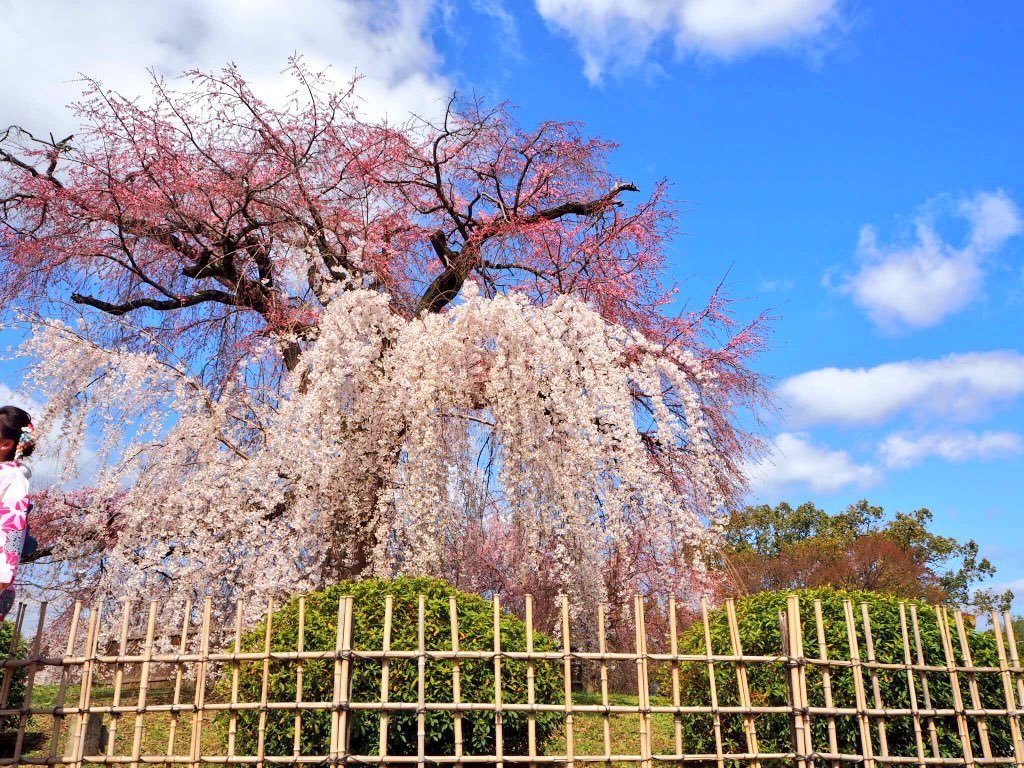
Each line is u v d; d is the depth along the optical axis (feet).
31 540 12.96
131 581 22.82
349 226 31.68
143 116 29.22
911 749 14.80
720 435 31.96
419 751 11.90
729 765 15.89
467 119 33.01
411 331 24.72
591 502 23.11
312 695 15.02
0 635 19.29
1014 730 14.03
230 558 23.90
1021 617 56.03
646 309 33.91
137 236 29.53
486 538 28.25
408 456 23.66
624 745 19.97
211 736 19.12
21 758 11.48
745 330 33.45
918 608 16.12
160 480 24.70
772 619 15.88
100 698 24.66
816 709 12.84
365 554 25.80
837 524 79.25
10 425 11.77
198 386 25.75
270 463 22.89
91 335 28.07
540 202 35.68
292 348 29.68
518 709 12.21
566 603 12.53
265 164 31.09
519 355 24.06
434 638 15.74
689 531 24.36
